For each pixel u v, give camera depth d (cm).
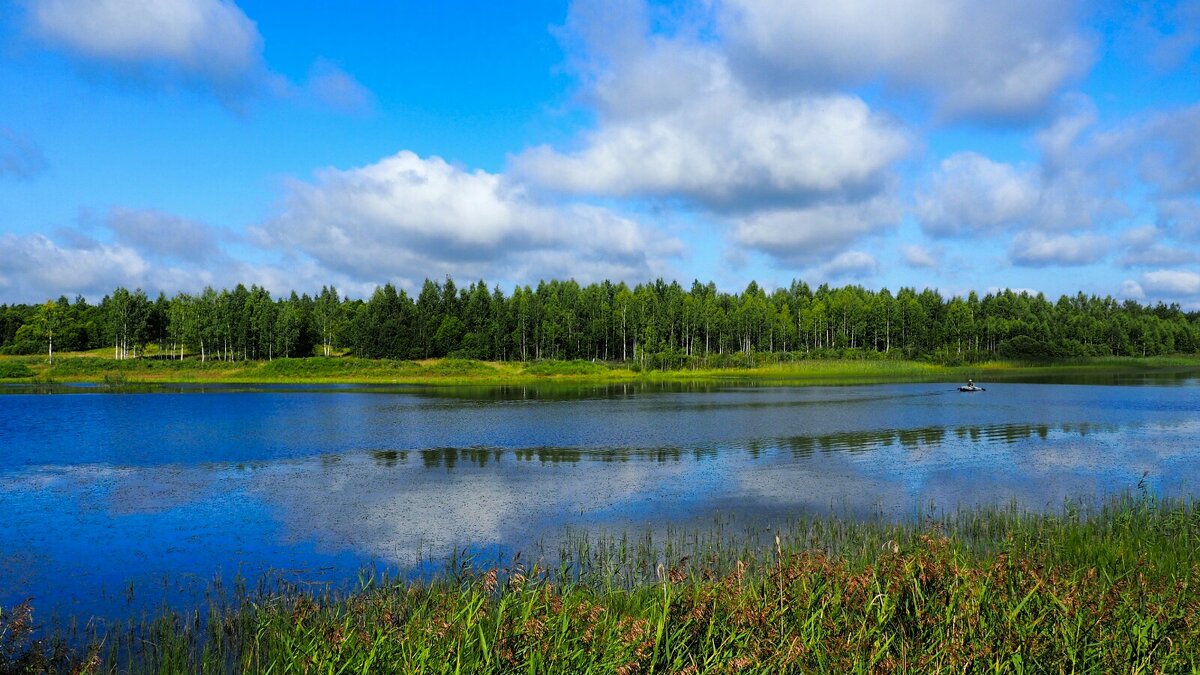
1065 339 16575
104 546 1869
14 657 1003
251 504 2353
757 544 1817
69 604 1440
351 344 15450
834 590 942
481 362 12681
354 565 1702
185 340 13012
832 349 15912
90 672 973
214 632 1220
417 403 6431
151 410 5694
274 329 14100
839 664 760
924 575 944
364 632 869
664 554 1723
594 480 2750
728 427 4469
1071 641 783
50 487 2652
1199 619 845
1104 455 3325
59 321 14900
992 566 1014
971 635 800
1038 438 3934
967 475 2834
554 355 14738
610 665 754
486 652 741
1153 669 753
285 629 1091
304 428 4462
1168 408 5750
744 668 761
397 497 2456
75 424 4700
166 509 2286
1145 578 1004
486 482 2716
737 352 15550
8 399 6881
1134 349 17400
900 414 5275
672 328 15025
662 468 3011
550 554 1766
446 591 1286
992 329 16312
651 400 6712
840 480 2738
